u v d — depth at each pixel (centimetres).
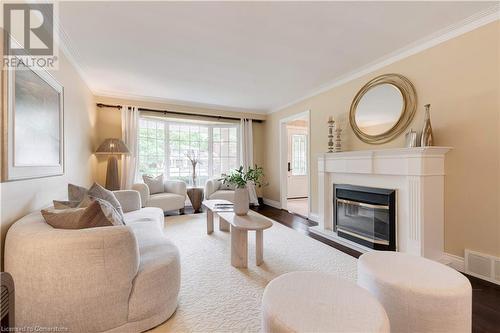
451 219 224
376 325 87
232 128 572
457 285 116
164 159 516
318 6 191
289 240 307
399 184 248
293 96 441
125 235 130
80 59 284
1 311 84
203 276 209
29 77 166
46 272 118
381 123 286
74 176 287
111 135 437
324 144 387
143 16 203
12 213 146
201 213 459
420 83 248
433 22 213
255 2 185
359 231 301
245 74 337
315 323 88
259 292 184
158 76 345
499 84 194
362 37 238
